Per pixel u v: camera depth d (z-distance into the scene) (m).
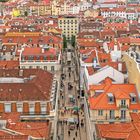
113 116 133.62
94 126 128.00
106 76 158.25
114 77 158.25
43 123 117.31
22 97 138.12
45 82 153.38
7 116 118.31
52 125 133.88
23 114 136.25
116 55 197.75
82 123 171.25
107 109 133.12
